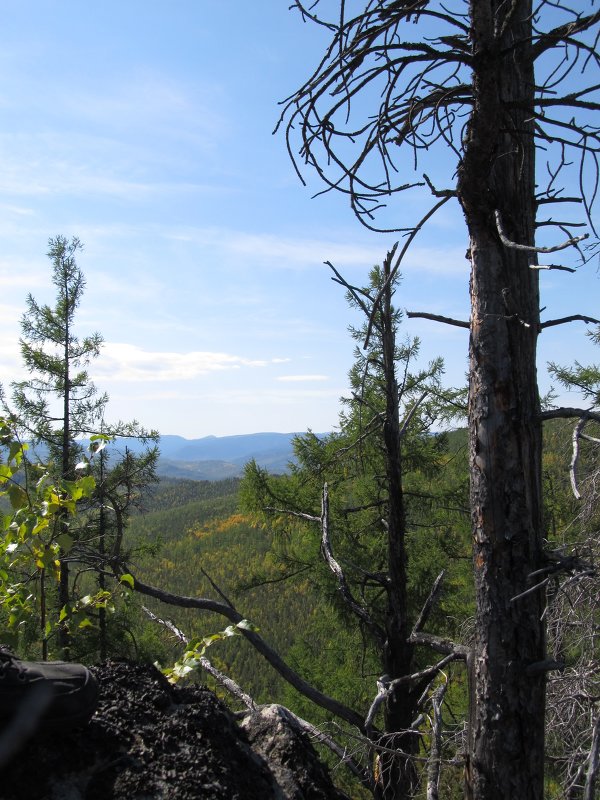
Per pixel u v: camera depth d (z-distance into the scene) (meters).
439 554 10.66
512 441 2.93
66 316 12.21
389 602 5.91
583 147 2.63
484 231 3.01
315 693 4.91
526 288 3.04
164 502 144.50
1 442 3.59
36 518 3.55
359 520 10.41
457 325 3.20
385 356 6.40
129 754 2.17
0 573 3.65
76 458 11.00
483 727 2.88
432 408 9.93
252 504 10.40
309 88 2.97
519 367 2.98
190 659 3.19
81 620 4.13
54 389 11.73
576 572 2.92
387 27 2.77
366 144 3.03
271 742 2.72
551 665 2.76
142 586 5.27
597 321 2.98
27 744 2.08
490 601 2.92
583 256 2.32
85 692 2.17
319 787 2.54
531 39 2.61
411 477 10.77
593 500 5.59
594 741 2.81
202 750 2.31
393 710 5.15
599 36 2.54
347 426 10.70
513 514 2.91
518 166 3.04
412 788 4.64
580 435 2.65
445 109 3.08
